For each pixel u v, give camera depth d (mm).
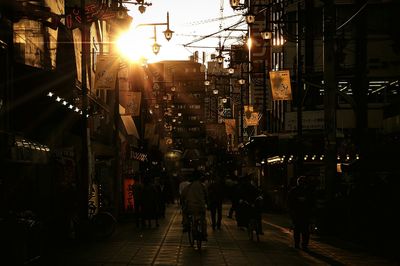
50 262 16391
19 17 20297
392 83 42844
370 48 45906
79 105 25875
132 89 62312
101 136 38562
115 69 28641
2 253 13977
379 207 22438
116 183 33562
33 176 22438
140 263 16391
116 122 34062
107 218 23000
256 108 57125
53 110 23656
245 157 67125
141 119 63688
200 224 19797
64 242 21625
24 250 14336
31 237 15172
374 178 24109
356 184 24812
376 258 17594
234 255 18281
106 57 28625
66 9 27094
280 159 44719
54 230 21547
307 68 46688
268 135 44125
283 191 43875
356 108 24344
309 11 34438
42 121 24766
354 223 23234
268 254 18562
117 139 34062
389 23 45594
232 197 36438
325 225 24578
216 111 125375
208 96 129875
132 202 36688
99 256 17859
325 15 24953
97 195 30234
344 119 45062
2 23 19422
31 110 22797
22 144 18891
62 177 24031
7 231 14078
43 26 24844
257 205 22812
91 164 29031
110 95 41594
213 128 114312
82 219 23125
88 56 34875
